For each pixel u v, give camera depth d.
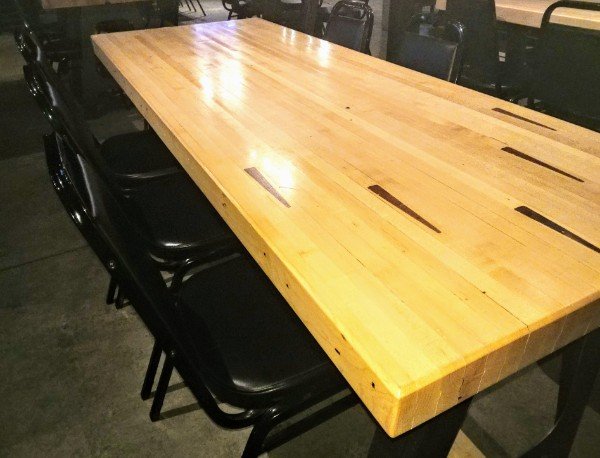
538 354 0.70
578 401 1.16
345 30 2.57
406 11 3.98
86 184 0.93
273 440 1.01
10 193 2.73
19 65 5.00
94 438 1.44
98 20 3.65
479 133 1.29
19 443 1.43
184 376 0.87
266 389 0.96
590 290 0.72
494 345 0.63
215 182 1.03
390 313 0.68
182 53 2.08
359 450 1.41
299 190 1.00
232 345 1.05
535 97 2.54
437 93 1.60
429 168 1.09
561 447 1.26
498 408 1.51
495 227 0.88
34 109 3.95
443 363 0.60
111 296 1.92
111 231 0.85
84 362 1.69
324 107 1.46
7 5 6.13
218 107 1.45
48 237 2.36
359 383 0.64
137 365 1.68
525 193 0.99
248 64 1.92
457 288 0.72
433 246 0.82
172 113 1.40
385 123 1.35
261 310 1.15
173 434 1.45
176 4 4.10
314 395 1.00
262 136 1.25
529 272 0.76
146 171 1.83
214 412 0.92
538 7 2.81
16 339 1.78
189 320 1.13
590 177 1.06
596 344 1.05
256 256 0.90
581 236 0.85
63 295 1.99
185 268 1.43
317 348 1.04
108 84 3.70
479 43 2.70
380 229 0.87
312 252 0.81
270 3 4.39
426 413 0.61
